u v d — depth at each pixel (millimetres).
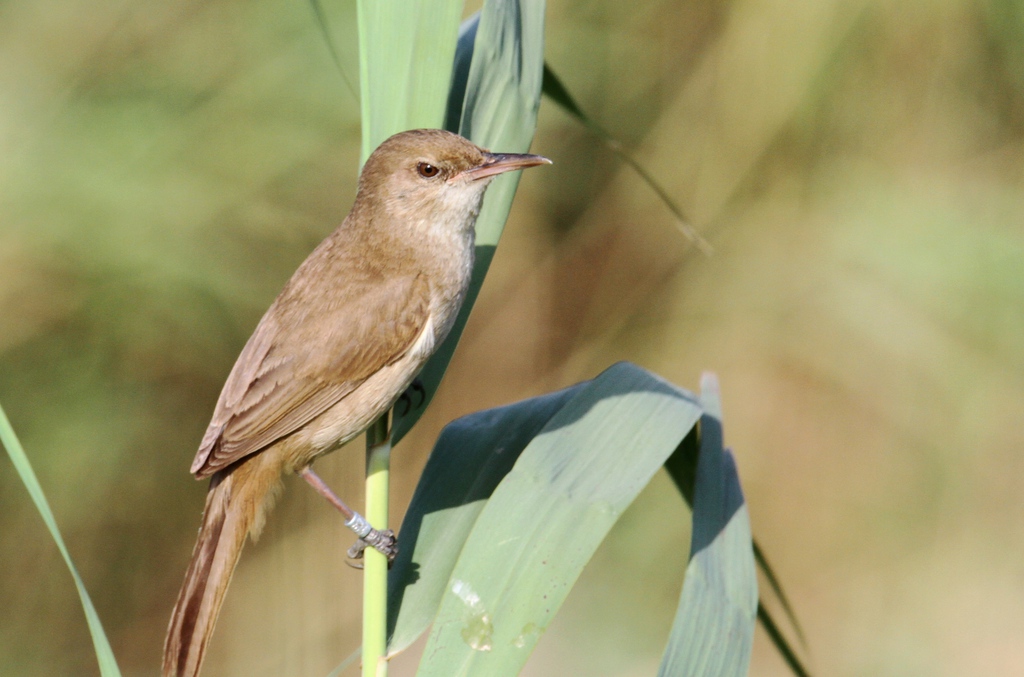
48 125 10758
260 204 11484
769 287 13547
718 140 13336
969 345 13180
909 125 13281
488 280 13688
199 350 11617
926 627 11969
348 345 6074
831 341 13484
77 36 10859
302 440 6117
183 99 11156
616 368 5625
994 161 13328
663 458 5246
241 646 11164
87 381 11336
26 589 11266
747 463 13375
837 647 11922
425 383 6539
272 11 11320
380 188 6305
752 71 13109
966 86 13211
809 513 13031
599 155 13594
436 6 5934
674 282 13695
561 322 13766
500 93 6262
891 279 13367
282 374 6082
